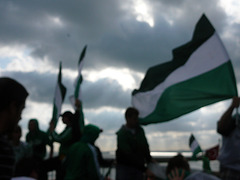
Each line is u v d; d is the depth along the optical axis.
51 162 5.75
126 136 5.15
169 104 4.60
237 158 3.93
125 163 5.09
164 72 4.78
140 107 4.89
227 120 3.97
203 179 2.97
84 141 4.96
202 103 4.39
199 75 4.52
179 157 3.40
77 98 5.16
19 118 1.75
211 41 4.52
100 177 4.86
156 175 4.46
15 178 3.07
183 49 4.70
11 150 1.69
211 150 6.59
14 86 1.71
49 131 6.71
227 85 4.30
